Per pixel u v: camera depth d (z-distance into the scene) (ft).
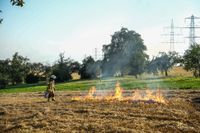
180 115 68.74
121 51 424.05
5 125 66.59
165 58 403.13
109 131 55.36
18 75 389.80
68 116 71.51
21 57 396.57
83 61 412.16
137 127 57.98
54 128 59.77
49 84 111.55
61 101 106.63
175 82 210.38
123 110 77.61
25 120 69.31
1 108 92.99
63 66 399.24
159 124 59.41
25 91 213.46
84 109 80.28
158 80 258.57
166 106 82.99
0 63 380.17
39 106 93.97
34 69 403.54
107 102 95.14
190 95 114.52
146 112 73.61
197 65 318.86
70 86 229.45
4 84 349.41
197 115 68.64
